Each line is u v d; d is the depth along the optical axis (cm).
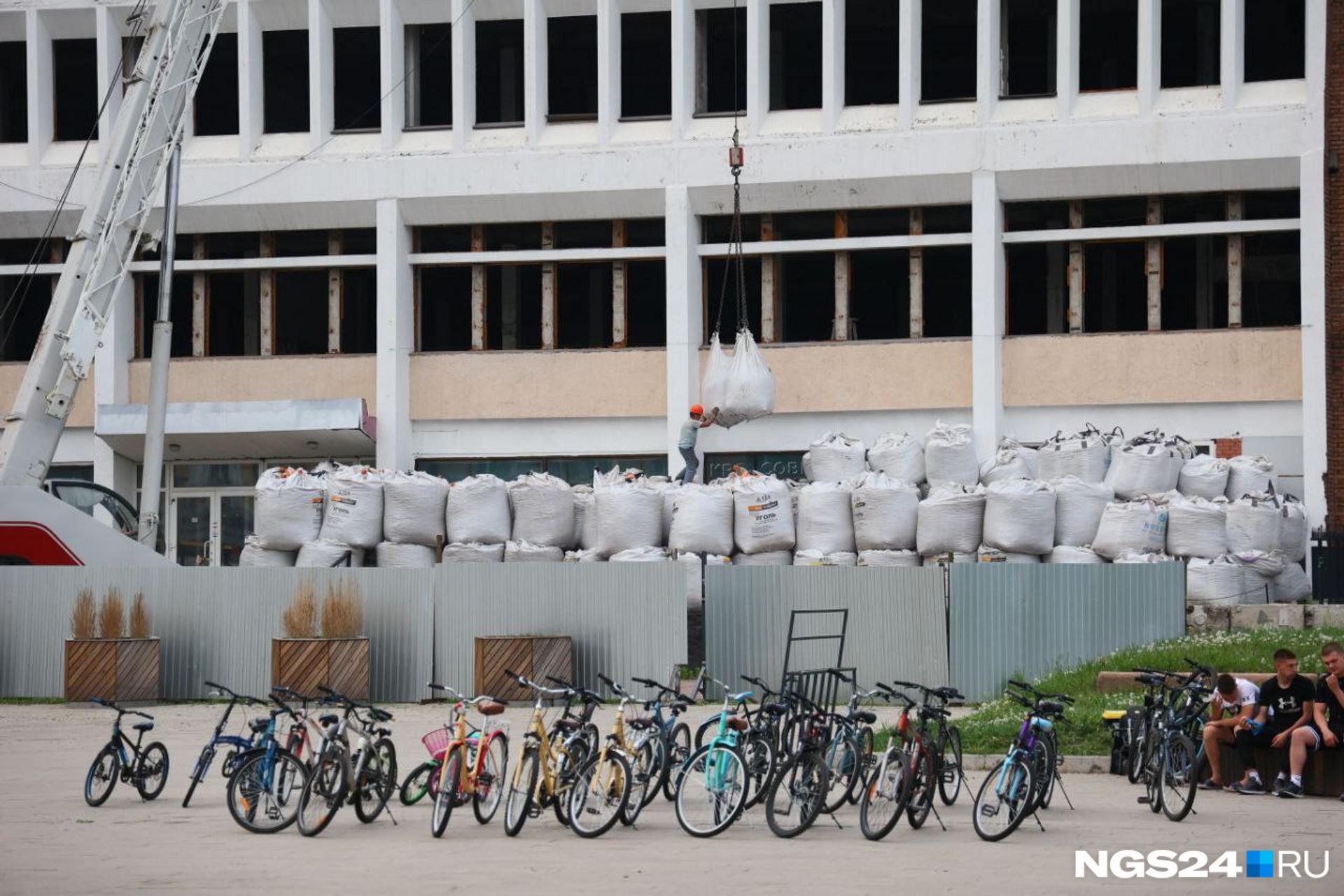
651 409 7588
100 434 7688
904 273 7681
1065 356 7269
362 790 2786
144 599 5238
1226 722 3253
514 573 5053
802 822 2658
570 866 2395
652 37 8006
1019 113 7281
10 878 2328
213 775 3525
